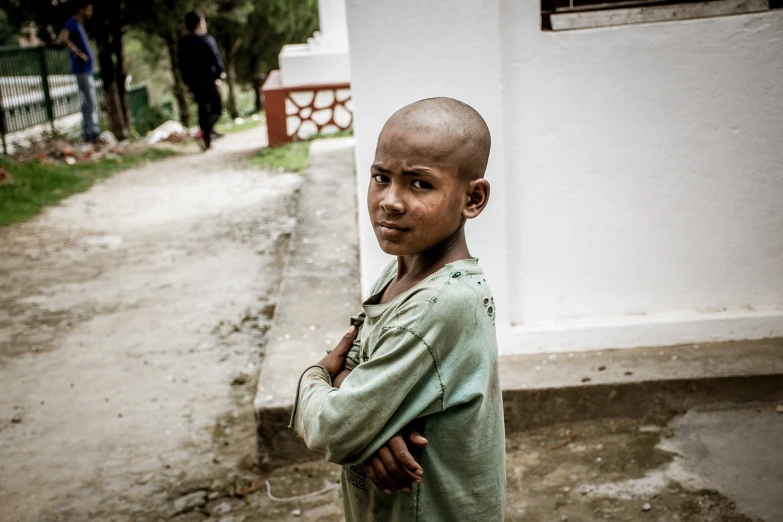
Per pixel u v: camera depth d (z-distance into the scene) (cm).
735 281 332
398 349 129
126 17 1312
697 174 319
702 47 304
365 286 347
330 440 133
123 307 527
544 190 321
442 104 133
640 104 311
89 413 374
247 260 620
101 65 1306
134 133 1444
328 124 1138
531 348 333
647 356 324
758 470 272
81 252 668
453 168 129
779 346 324
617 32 303
